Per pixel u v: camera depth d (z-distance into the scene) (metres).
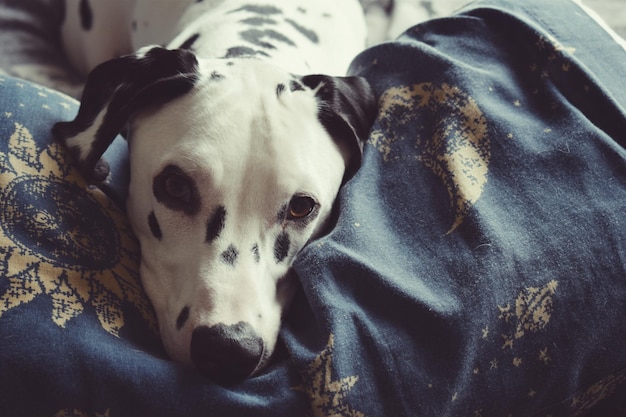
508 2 0.70
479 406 0.55
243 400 0.50
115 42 1.04
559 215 0.57
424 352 0.53
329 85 0.62
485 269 0.54
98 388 0.48
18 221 0.52
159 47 0.60
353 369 0.51
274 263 0.58
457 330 0.53
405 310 0.54
